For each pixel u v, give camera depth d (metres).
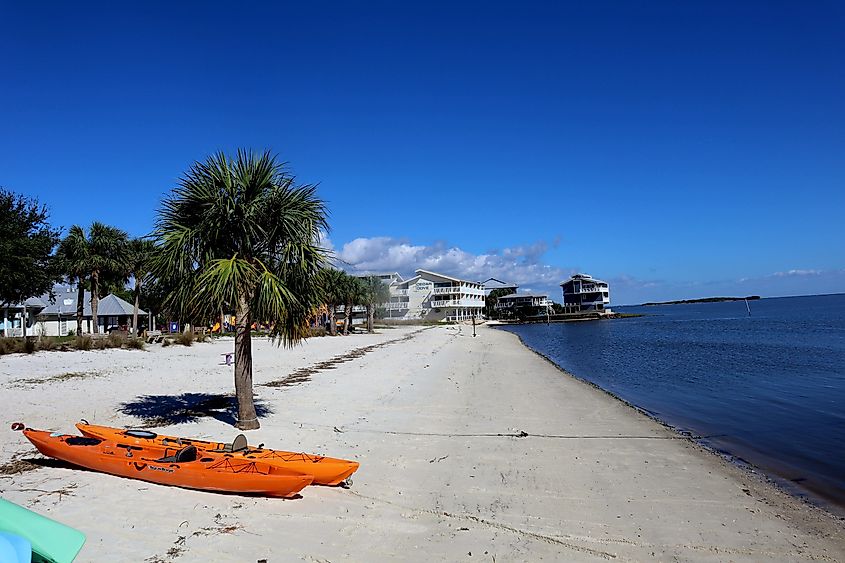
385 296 100.81
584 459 11.34
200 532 6.79
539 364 32.62
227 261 11.40
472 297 131.88
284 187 12.43
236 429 12.45
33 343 26.05
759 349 40.19
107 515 7.15
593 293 139.38
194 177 11.94
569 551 6.85
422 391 20.02
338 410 15.50
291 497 8.15
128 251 40.59
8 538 3.47
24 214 26.55
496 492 9.05
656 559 6.74
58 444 9.06
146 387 18.02
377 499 8.46
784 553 7.07
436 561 6.39
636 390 22.47
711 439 13.69
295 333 13.11
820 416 16.70
